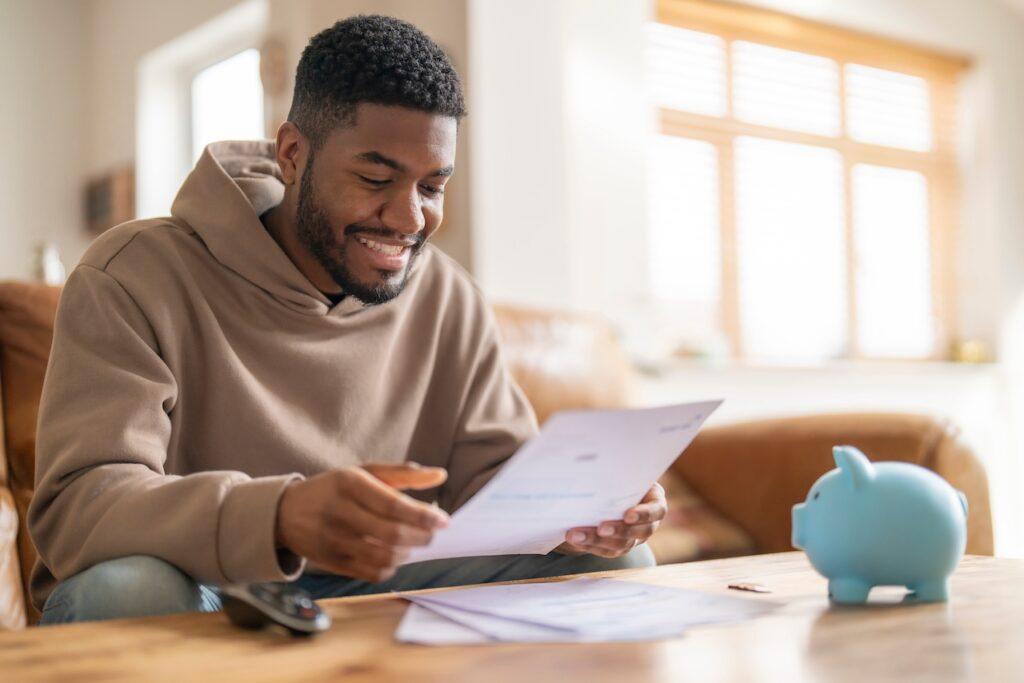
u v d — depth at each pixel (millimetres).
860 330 4469
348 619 763
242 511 817
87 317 1078
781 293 4211
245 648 661
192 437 1164
